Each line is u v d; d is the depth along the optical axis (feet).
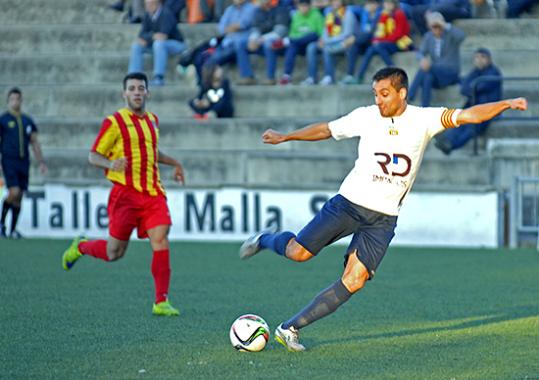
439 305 51.37
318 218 38.37
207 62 105.09
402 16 103.35
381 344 40.09
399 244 83.87
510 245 82.33
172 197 88.17
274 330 43.65
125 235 48.93
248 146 101.60
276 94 104.99
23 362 36.06
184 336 41.83
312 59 105.19
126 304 51.26
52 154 100.99
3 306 50.42
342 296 38.06
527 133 95.14
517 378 33.42
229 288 58.08
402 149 37.32
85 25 121.29
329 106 103.76
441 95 99.45
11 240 87.04
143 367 35.22
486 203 82.07
